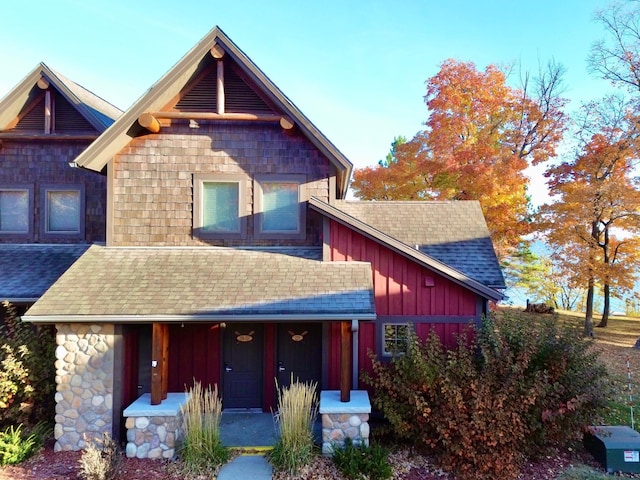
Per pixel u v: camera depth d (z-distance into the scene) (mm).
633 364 13156
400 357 7195
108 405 6922
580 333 7387
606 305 20484
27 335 7570
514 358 6914
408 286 8664
